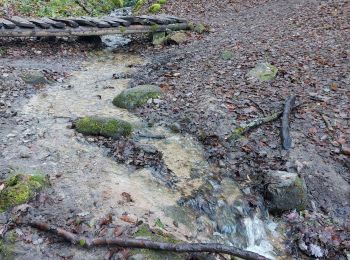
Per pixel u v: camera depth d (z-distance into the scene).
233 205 1.88
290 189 1.92
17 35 3.81
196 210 1.84
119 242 1.46
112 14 6.33
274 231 1.85
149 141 2.35
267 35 4.26
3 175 1.90
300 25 4.48
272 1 5.93
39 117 2.59
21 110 2.67
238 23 5.03
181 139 2.38
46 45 4.19
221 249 1.48
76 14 5.62
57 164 2.04
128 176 2.00
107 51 4.33
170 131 2.46
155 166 2.10
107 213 1.66
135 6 6.79
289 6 5.46
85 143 2.27
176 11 6.00
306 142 2.29
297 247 1.77
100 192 1.81
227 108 2.64
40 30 3.91
